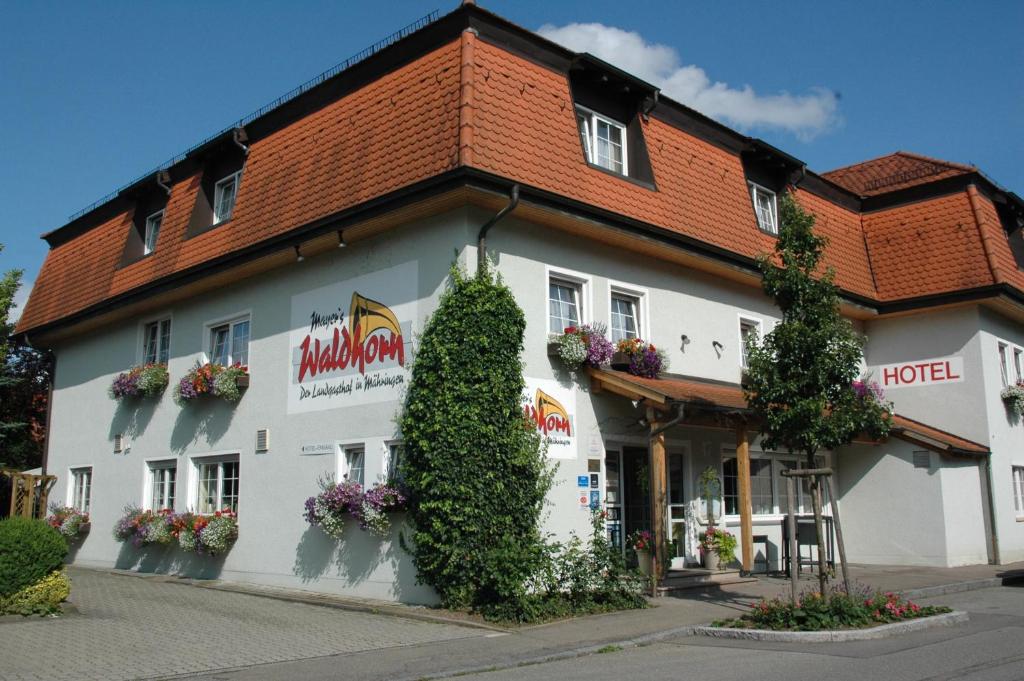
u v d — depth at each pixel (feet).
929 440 58.39
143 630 34.37
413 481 39.37
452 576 37.78
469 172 37.76
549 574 36.73
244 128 53.21
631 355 45.68
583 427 43.93
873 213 68.18
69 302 66.39
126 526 56.65
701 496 51.21
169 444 57.06
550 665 28.37
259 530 49.06
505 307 39.52
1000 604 41.47
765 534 56.08
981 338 62.80
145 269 58.34
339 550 44.14
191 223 55.67
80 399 67.62
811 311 35.50
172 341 58.34
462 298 39.19
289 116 50.67
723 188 53.42
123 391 59.72
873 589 44.93
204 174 56.65
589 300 45.60
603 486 44.50
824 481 61.77
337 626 35.32
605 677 25.55
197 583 50.03
